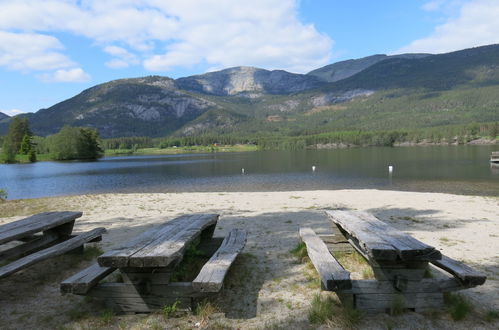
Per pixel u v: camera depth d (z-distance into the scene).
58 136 87.31
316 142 153.75
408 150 87.56
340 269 3.15
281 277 4.12
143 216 9.85
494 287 3.72
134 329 2.83
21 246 4.74
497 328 2.76
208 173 39.25
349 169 39.06
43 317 3.16
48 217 5.14
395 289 2.99
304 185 24.50
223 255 3.81
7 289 3.89
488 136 120.25
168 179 32.66
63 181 32.44
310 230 5.34
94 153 93.38
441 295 3.00
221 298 3.49
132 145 180.75
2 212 11.30
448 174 29.97
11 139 91.06
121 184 28.58
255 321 2.97
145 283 3.08
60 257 5.07
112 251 3.00
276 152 117.31
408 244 2.92
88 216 9.99
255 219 8.84
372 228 3.67
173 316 3.02
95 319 3.03
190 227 4.20
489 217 8.75
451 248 5.51
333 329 2.78
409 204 11.63
